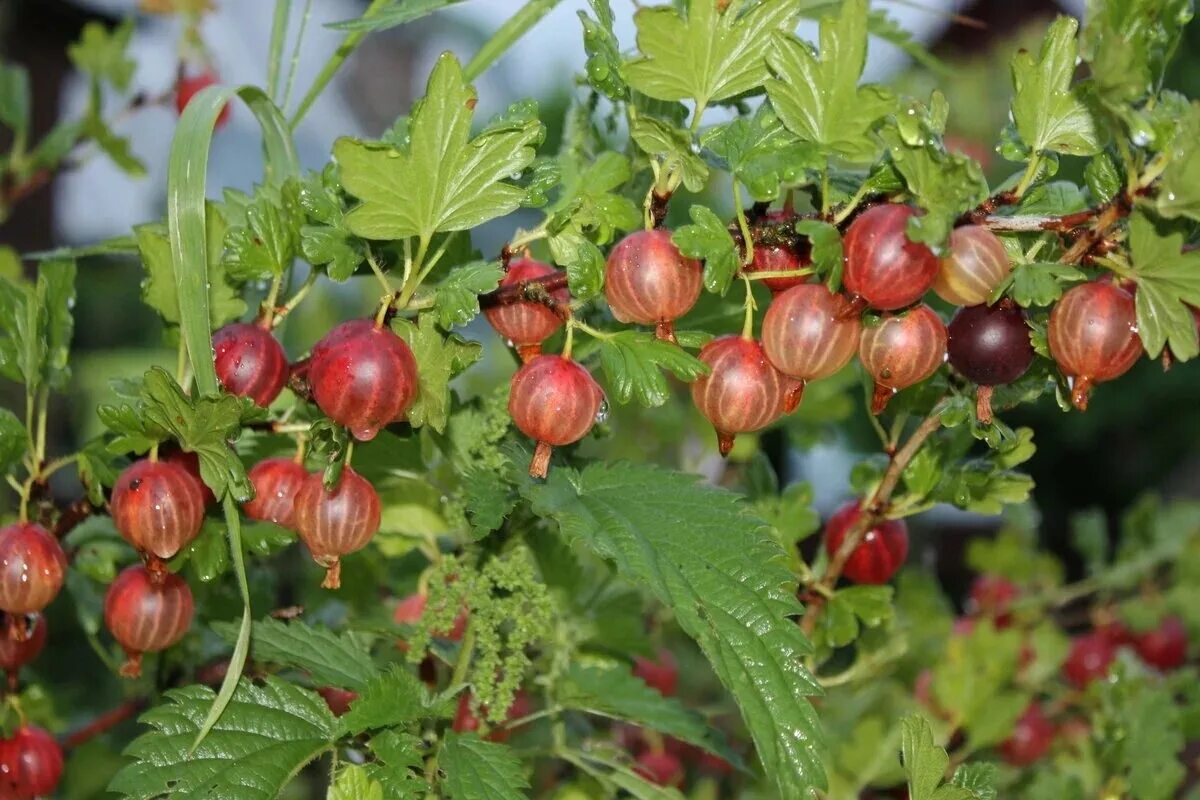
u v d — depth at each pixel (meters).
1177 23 0.52
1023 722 0.74
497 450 0.57
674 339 0.54
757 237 0.54
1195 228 0.54
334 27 0.56
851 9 0.52
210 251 0.57
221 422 0.54
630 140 0.59
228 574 0.64
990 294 0.53
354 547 0.55
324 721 0.56
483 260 0.56
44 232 1.76
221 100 0.55
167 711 0.55
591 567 0.68
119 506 0.54
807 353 0.53
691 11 0.53
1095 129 0.54
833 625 0.62
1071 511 2.00
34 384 0.57
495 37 0.59
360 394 0.53
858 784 0.70
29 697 0.64
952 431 0.62
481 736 0.58
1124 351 0.53
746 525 0.54
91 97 0.79
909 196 0.54
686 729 0.62
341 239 0.55
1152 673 0.74
